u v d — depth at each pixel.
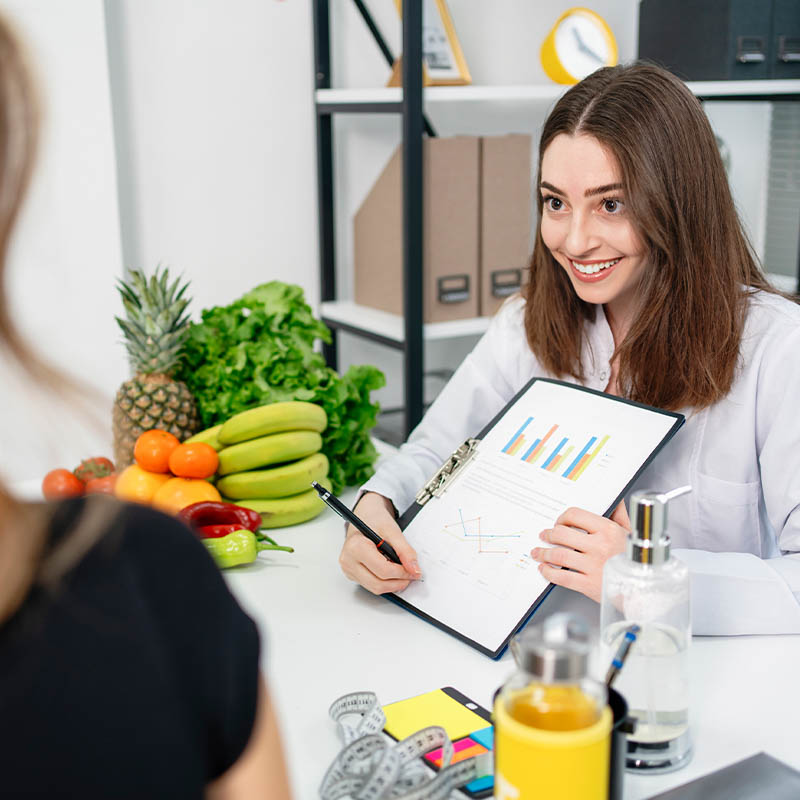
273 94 2.45
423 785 0.73
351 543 1.19
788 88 2.40
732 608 1.06
